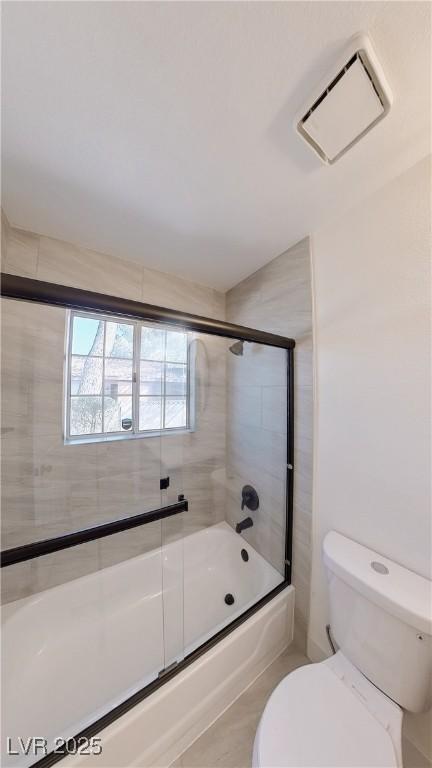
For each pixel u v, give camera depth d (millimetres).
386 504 927
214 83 625
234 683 1032
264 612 1155
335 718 718
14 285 736
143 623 1248
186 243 1314
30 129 736
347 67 582
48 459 1220
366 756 636
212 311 1817
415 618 707
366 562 900
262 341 1243
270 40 551
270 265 1475
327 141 761
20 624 1088
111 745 750
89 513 1316
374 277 975
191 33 538
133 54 572
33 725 854
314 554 1188
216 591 1443
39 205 1046
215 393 1719
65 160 839
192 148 796
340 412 1091
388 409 929
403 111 682
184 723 892
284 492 1353
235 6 503
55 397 1237
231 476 1727
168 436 1552
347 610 881
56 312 1230
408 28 530
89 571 1300
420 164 844
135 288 1491
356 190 966
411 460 865
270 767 615
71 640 1148
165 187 955
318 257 1200
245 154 815
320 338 1185
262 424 1497
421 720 818
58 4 499
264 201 1025
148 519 1439
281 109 682
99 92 645
